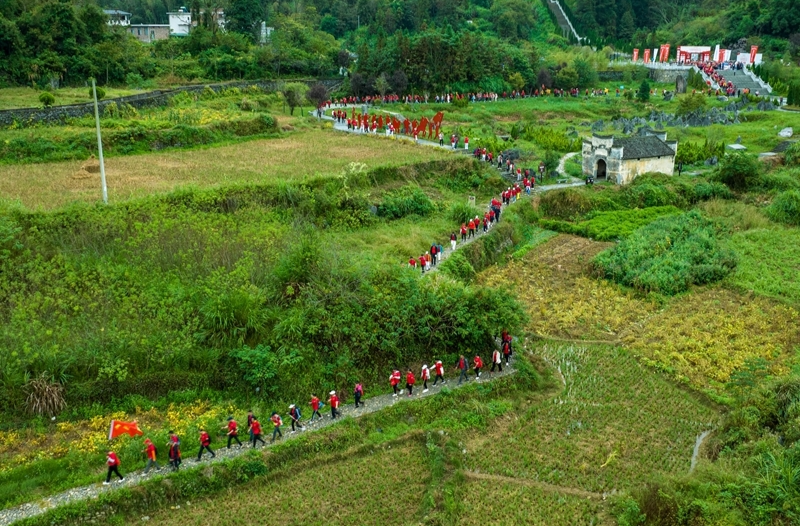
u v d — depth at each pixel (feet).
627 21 645.10
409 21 550.36
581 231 205.16
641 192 228.63
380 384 120.88
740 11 588.91
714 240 194.08
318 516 91.15
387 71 388.57
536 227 211.82
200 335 116.98
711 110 353.51
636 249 181.37
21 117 227.20
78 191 173.27
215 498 93.91
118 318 118.93
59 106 236.84
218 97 331.98
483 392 120.26
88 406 107.14
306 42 435.53
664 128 330.75
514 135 295.89
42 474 93.35
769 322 150.41
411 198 200.13
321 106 336.08
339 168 212.23
